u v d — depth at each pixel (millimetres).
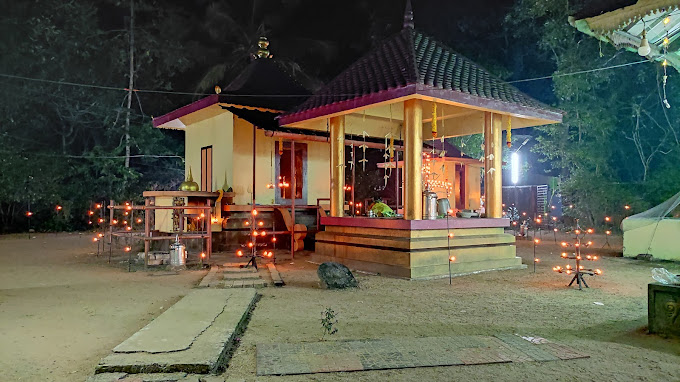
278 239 14016
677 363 4352
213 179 14828
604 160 22859
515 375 4035
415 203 9258
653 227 12172
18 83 22844
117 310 6469
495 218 10664
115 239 15320
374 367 4180
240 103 13781
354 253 10312
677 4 6512
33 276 9336
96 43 24781
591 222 23547
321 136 13047
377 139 14219
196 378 3930
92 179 24578
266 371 4078
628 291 7812
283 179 14953
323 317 6016
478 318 6008
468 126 12508
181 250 10141
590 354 4586
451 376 4008
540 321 5871
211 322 5336
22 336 5246
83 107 25125
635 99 22203
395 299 7148
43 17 23047
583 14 7332
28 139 24141
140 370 4004
